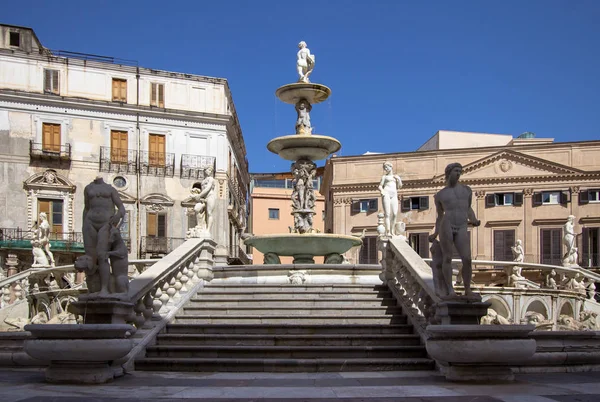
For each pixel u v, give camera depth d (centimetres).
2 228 4500
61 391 832
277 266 1600
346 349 1131
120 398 777
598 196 5162
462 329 917
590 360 1119
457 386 886
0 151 4578
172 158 4981
